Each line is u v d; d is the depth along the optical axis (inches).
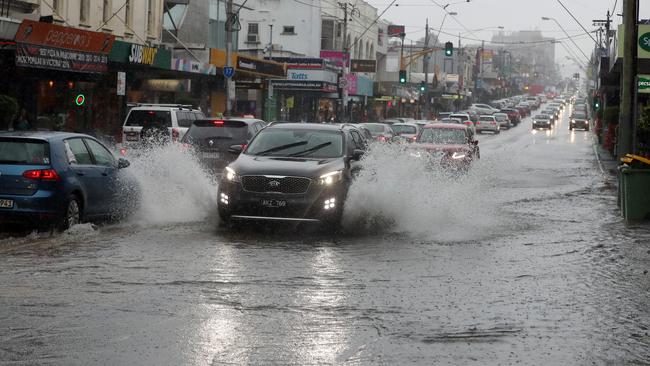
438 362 411.8
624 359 422.6
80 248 722.2
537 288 597.6
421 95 5511.8
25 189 765.9
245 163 862.5
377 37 5295.3
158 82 2511.1
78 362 399.5
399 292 573.3
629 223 997.2
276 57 3528.5
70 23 1978.3
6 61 1643.7
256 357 413.7
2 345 425.4
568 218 1041.5
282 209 834.2
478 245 792.3
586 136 4303.6
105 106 2185.0
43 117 1852.9
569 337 463.2
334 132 930.1
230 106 2228.1
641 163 1039.0
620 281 630.5
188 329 462.9
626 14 1309.1
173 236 807.7
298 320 488.7
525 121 6899.6
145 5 2368.4
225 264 664.4
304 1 4163.4
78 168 812.6
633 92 1320.1
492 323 491.2
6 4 1695.4
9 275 600.4
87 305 513.0
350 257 712.4
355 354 422.9
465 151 1473.9
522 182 1616.6
